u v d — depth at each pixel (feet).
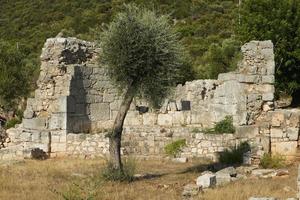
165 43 65.87
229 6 295.07
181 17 281.33
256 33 131.54
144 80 65.92
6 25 286.25
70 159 84.28
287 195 49.57
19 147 88.74
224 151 78.07
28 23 284.00
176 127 92.43
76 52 95.09
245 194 50.44
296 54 126.72
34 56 221.05
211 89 103.96
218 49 169.27
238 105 84.12
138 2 270.46
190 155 82.69
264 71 84.64
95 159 83.30
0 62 159.02
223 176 59.67
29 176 63.57
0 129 93.35
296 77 128.26
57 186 56.24
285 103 137.59
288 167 71.87
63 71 92.63
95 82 95.20
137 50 65.05
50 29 266.36
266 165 72.64
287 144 75.72
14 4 313.12
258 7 134.92
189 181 61.41
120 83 66.74
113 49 65.77
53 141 89.04
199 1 297.94
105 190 54.65
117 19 66.80
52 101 91.97
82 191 50.96
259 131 77.41
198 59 197.77
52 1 304.91
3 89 155.63
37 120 90.74
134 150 86.38
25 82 161.27
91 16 267.18
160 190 56.24
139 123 98.63
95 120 94.63
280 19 130.72
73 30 248.11
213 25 259.60
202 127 92.17
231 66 149.79
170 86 67.62
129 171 64.18
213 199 49.08
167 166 75.97
